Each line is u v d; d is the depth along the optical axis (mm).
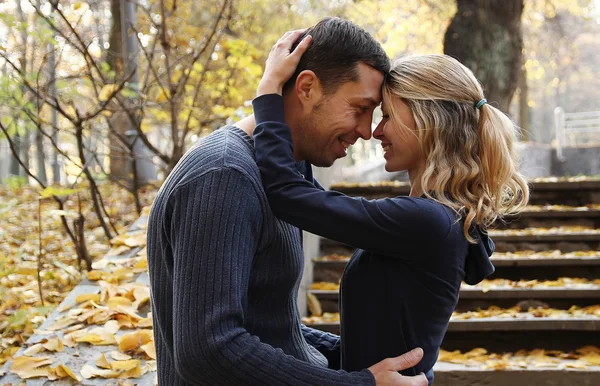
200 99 6348
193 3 6926
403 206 1607
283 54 1693
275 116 1640
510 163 1782
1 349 3139
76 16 5332
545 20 16391
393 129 1839
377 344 1701
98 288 3422
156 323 1642
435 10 13469
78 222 4449
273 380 1390
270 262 1583
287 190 1558
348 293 1770
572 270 4875
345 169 8641
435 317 1681
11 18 4414
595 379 3641
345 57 1650
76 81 5066
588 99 28766
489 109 1812
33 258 5238
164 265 1538
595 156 14430
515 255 5066
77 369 2615
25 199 8289
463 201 1699
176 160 5172
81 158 4594
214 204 1415
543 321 4090
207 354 1344
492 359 3902
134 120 5242
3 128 4102
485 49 9508
